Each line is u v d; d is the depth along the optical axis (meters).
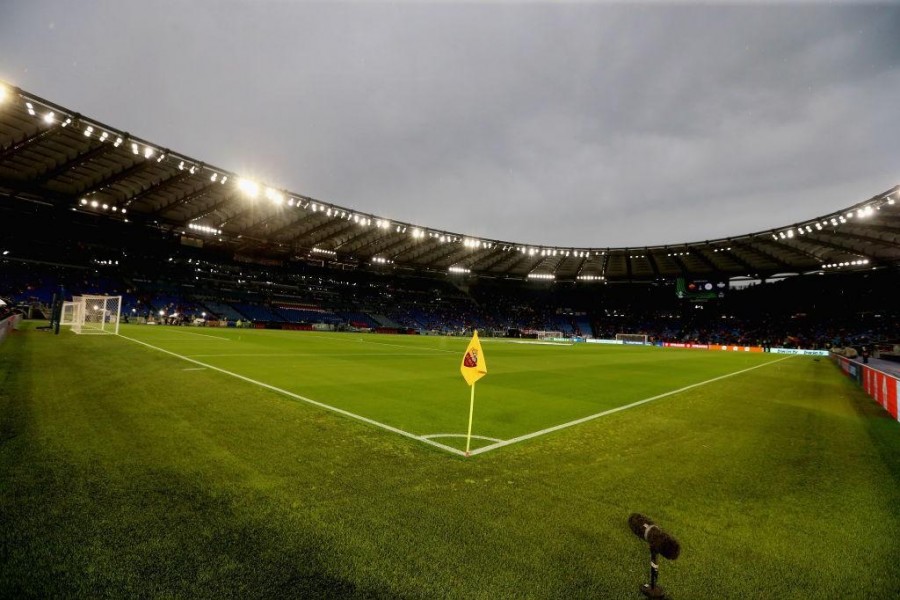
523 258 57.88
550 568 2.84
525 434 6.38
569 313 77.38
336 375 11.77
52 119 20.14
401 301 70.12
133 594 2.42
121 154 25.58
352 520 3.38
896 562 3.10
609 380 13.91
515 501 3.89
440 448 5.45
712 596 2.65
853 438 6.95
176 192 31.89
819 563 3.07
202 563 2.73
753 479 4.75
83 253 43.41
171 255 46.16
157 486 3.85
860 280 59.12
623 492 4.22
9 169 26.33
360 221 39.16
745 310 67.94
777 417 8.53
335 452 5.06
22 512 3.27
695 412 8.77
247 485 3.96
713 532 3.47
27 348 13.91
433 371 13.81
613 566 2.90
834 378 17.36
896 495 4.41
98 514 3.29
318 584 2.57
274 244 45.03
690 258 52.38
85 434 5.25
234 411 6.85
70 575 2.56
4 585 2.45
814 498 4.28
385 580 2.64
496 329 70.31
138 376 9.70
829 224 32.72
